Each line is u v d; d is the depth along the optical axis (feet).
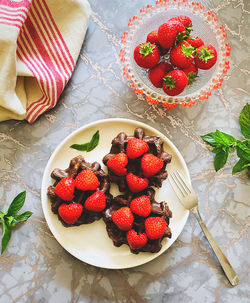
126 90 2.22
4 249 2.04
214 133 2.08
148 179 2.00
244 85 2.25
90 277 2.12
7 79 2.00
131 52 2.10
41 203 2.11
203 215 2.17
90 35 2.24
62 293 2.11
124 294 2.11
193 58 1.96
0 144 2.18
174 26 1.85
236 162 2.21
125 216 1.90
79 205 1.93
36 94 2.17
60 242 2.01
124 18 2.25
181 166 2.10
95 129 2.13
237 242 2.16
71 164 2.01
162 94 2.09
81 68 2.22
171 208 2.10
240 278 2.14
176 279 2.13
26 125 2.19
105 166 2.13
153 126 2.21
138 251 2.00
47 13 2.08
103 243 2.09
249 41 2.26
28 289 2.10
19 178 2.17
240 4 2.26
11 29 1.93
